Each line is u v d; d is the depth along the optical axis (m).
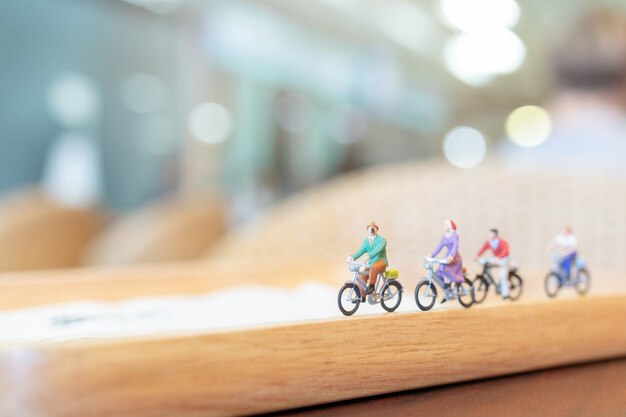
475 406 0.20
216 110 2.40
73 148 2.15
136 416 0.18
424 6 2.64
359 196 0.53
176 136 2.31
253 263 0.49
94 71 2.21
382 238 0.22
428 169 0.53
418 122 3.44
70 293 0.31
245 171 2.51
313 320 0.20
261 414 0.19
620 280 0.29
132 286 0.33
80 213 1.00
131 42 2.30
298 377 0.19
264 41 2.65
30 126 2.07
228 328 0.19
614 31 0.68
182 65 2.32
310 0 2.47
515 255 0.44
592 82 0.68
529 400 0.20
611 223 0.41
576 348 0.23
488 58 3.14
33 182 2.06
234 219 1.22
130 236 0.98
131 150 2.30
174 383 0.18
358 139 3.11
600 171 0.44
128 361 0.18
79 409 0.18
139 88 2.32
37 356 0.18
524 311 0.22
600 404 0.20
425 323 0.21
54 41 2.12
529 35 2.87
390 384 0.21
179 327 0.20
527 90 3.35
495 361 0.22
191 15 2.26
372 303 0.21
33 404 0.18
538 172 0.46
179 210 1.03
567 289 0.25
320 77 3.00
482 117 3.54
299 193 2.28
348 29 2.81
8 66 2.03
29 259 0.90
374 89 3.18
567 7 2.53
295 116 2.88
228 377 0.19
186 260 0.98
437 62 3.26
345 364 0.20
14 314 0.25
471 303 0.22
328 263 0.42
